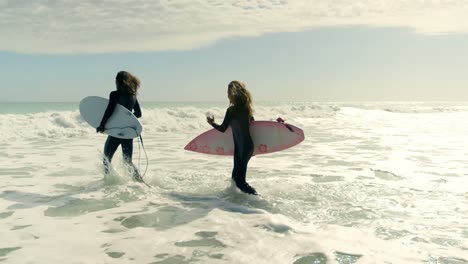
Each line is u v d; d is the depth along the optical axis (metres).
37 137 10.77
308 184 4.75
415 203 3.92
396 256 2.57
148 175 5.38
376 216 3.49
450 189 4.51
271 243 2.83
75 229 3.16
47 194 4.33
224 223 3.30
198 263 2.47
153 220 3.40
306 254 2.62
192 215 3.55
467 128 13.70
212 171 5.75
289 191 4.41
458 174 5.41
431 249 2.70
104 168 4.89
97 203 3.97
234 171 4.34
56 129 11.48
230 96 4.37
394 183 4.84
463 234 3.01
